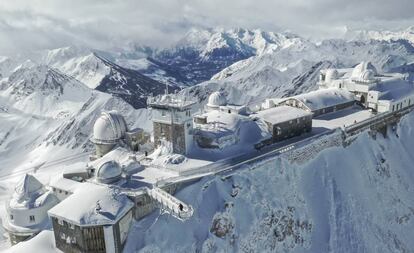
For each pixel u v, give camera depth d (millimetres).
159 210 57094
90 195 53750
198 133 75875
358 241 68500
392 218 78875
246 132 79750
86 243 50469
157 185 56875
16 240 61031
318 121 97938
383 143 97250
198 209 58906
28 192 62156
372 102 106875
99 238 50656
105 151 82500
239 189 64125
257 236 61531
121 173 61562
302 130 87750
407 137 106125
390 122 102875
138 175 64562
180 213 49875
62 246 53438
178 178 60750
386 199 81875
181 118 70312
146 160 71188
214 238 57344
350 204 73938
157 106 72000
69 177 66188
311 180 76000
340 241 68000
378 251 69250
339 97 108812
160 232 54031
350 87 114000
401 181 89562
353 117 100625
